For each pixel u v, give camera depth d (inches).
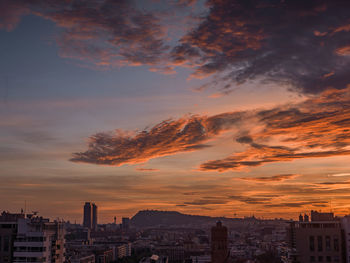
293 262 6934.1
